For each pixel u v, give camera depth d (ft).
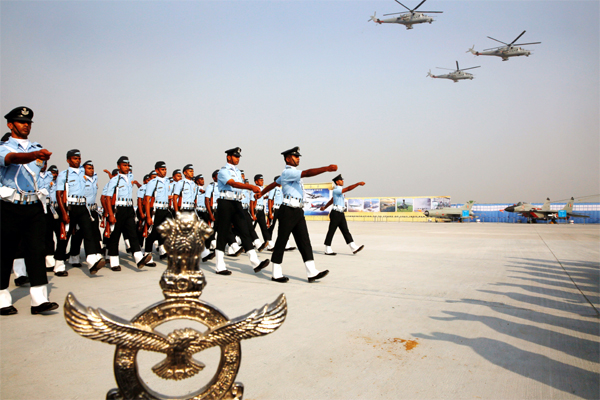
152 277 21.26
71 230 25.22
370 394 7.88
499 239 49.21
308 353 10.05
